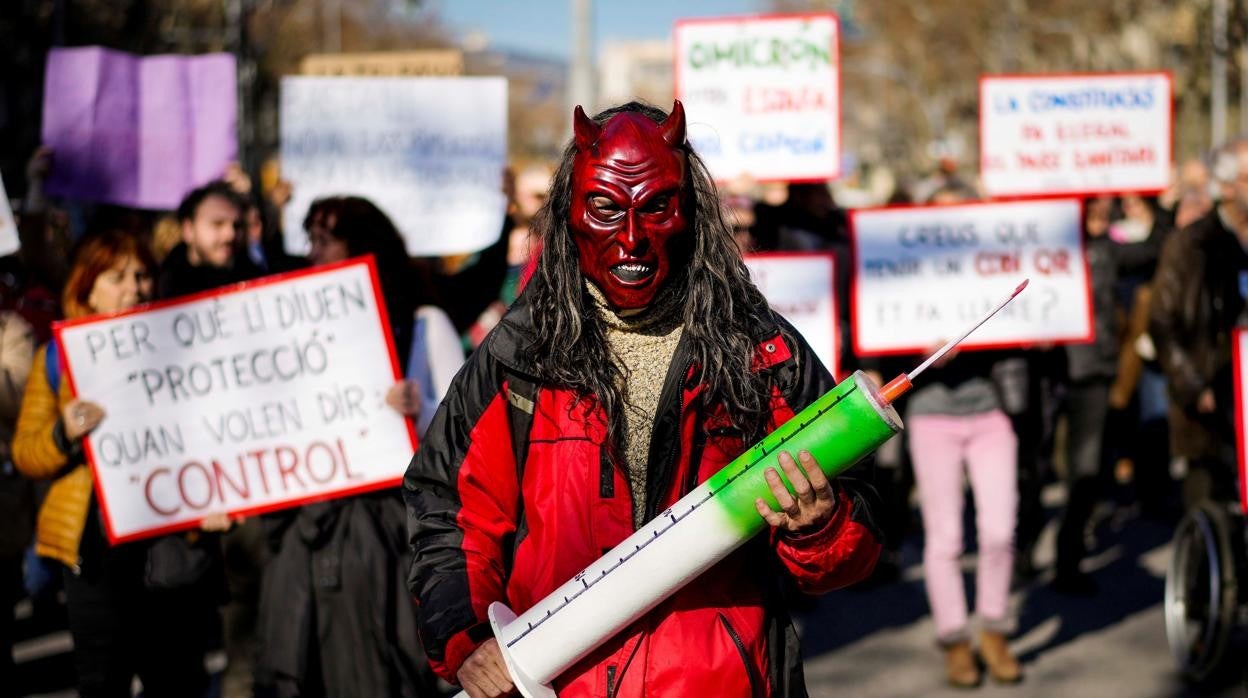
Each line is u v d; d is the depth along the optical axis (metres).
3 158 18.56
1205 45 26.50
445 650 2.53
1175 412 6.39
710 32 7.22
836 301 6.78
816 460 2.36
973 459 6.14
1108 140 8.12
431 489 2.69
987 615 6.21
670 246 2.53
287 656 4.11
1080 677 6.26
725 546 2.41
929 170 45.31
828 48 7.15
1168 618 6.22
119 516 4.39
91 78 7.04
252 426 4.43
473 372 2.66
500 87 7.21
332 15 39.03
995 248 6.75
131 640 4.51
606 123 2.59
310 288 4.44
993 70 40.28
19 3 17.72
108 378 4.43
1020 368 6.73
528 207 8.59
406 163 7.20
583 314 2.61
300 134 7.20
